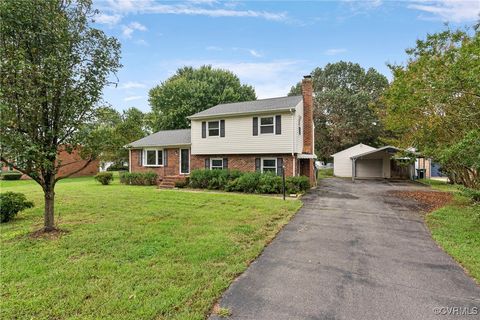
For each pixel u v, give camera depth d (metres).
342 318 3.05
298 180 13.40
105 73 6.23
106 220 7.20
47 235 5.80
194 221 7.13
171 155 19.39
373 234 6.42
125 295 3.39
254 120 15.99
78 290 3.49
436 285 3.86
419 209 9.52
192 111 31.45
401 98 10.47
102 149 6.47
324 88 42.31
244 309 3.21
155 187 16.25
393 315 3.12
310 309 3.23
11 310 3.05
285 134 15.13
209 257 4.65
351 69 41.91
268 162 15.82
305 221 7.65
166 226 6.57
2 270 4.07
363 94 36.78
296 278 4.06
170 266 4.27
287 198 11.41
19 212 8.32
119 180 21.27
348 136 36.72
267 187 12.88
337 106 37.06
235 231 6.25
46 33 5.46
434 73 8.79
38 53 5.61
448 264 4.63
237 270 4.22
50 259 4.51
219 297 3.47
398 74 11.04
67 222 6.99
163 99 32.81
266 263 4.63
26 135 5.45
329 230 6.75
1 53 5.12
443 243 5.69
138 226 6.57
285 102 16.78
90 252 4.85
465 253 5.06
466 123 9.27
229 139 16.80
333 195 13.01
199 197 11.22
